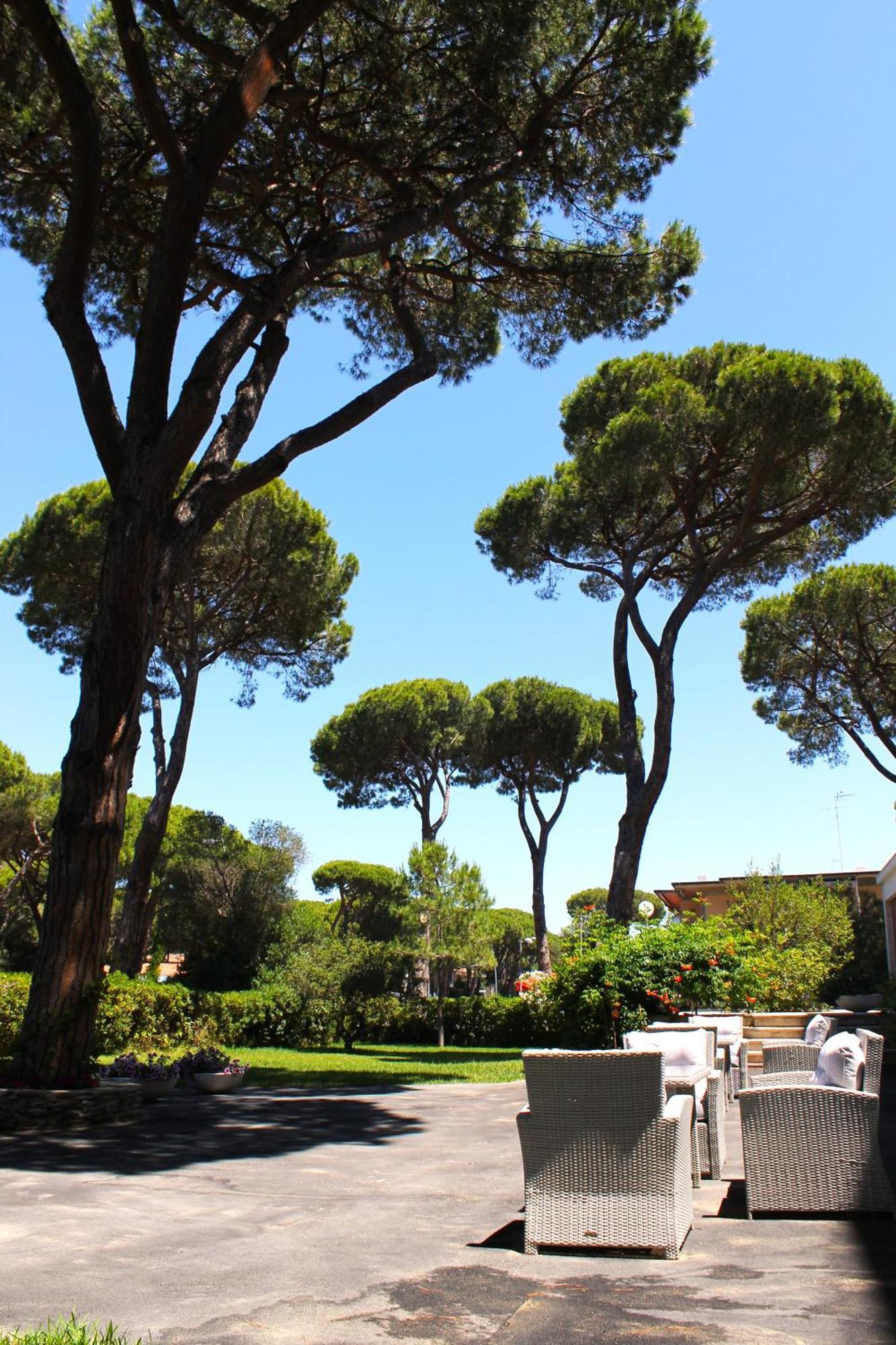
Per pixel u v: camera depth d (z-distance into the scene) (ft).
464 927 67.67
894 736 66.64
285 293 31.63
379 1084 37.81
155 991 50.16
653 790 48.62
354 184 37.88
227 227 38.01
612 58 35.73
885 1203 14.94
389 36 33.22
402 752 92.89
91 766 27.58
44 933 27.30
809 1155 15.23
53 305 29.86
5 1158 20.95
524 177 38.14
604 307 41.11
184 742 57.93
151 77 28.27
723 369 50.85
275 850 75.15
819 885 57.77
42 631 61.52
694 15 35.68
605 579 63.05
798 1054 22.25
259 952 71.26
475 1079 40.29
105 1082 27.84
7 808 82.17
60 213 37.86
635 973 37.65
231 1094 34.17
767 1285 11.65
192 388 29.09
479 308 43.78
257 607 62.18
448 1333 9.96
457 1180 18.67
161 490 28.86
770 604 65.51
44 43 27.25
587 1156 13.39
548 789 93.71
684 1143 14.15
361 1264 12.64
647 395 48.14
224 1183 18.25
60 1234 14.08
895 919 59.62
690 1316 10.49
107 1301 10.96
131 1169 19.62
